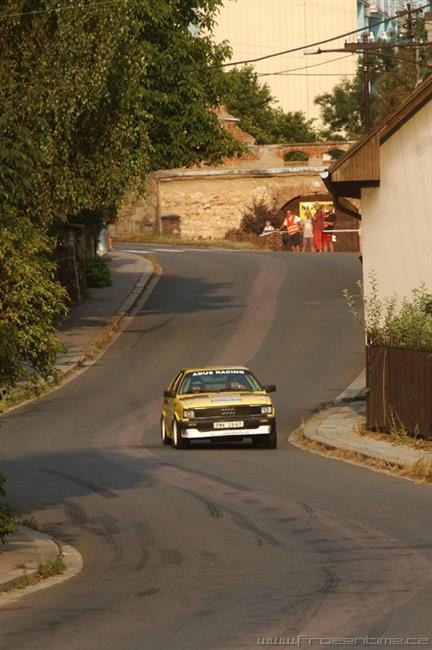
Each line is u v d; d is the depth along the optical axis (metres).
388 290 87.00
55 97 100.25
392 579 32.97
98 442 77.56
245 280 164.62
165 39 128.25
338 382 99.81
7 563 37.78
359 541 39.94
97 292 155.75
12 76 100.25
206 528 44.50
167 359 113.62
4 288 43.09
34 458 70.19
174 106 130.62
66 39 100.75
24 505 52.22
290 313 135.50
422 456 63.12
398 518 44.50
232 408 71.94
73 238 145.50
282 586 32.91
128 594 33.00
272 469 62.03
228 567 36.53
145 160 117.69
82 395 98.62
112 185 113.69
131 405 93.62
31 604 32.25
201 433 71.50
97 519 47.84
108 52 102.50
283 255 195.12
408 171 86.38
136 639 26.92
